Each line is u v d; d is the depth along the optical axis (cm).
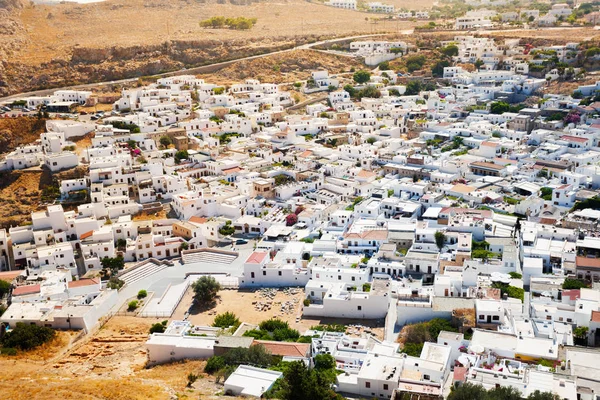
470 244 18238
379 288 16400
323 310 16450
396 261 17962
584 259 16612
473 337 13050
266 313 16838
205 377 12769
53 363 14175
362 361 13162
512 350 12512
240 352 13112
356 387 12006
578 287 15588
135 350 14900
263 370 12256
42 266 19438
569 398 10375
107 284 18762
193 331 15200
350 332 15362
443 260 17625
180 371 13238
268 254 19262
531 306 14750
